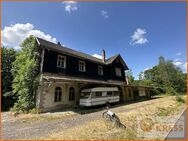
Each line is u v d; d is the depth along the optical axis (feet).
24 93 51.44
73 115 41.57
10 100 68.69
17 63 62.90
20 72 53.42
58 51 57.72
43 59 53.47
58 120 35.55
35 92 51.88
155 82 173.68
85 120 34.63
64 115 40.98
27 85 51.67
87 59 70.79
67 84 59.52
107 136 22.52
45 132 25.86
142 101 82.64
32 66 52.75
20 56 60.64
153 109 47.93
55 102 53.88
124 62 97.19
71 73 62.90
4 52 76.69
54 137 22.38
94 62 76.33
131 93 96.43
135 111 43.19
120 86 80.59
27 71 52.21
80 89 63.82
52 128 28.40
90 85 64.08
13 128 29.09
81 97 56.54
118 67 94.99
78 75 66.08
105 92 61.26
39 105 48.55
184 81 167.43
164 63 174.29
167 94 144.77
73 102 61.05
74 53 68.28
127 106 59.72
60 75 57.93
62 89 57.47
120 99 85.40
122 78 96.37
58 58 59.31
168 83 162.71
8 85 72.23
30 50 57.31
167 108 53.31
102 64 82.23
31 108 49.14
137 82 167.12
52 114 42.01
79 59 68.80
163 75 169.58
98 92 57.36
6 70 74.08
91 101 53.16
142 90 107.65
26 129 28.14
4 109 65.51
